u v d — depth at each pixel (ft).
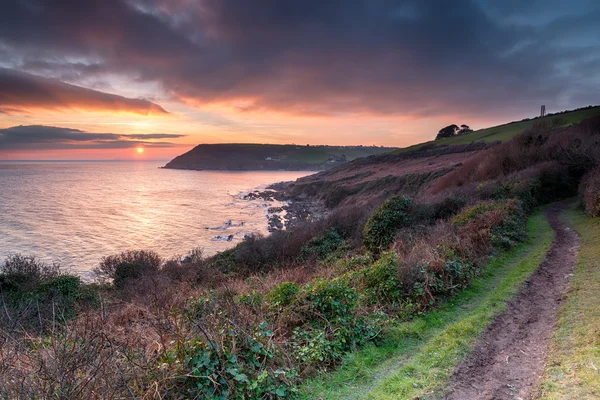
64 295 40.50
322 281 22.62
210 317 17.11
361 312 20.29
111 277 65.26
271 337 16.94
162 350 14.02
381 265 25.84
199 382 12.73
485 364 15.67
